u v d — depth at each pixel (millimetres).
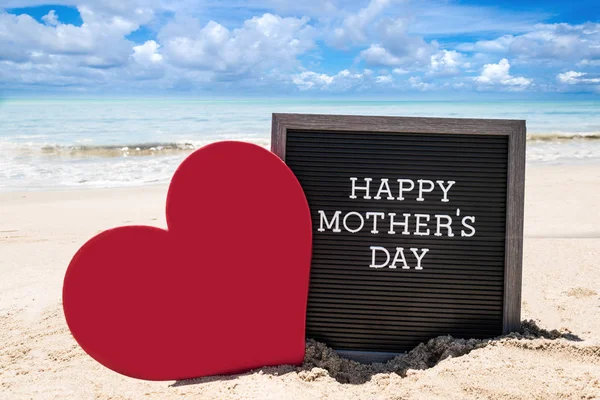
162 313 639
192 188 638
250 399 577
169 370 645
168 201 636
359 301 708
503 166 702
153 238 633
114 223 1434
